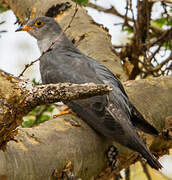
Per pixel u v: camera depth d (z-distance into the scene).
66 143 6.18
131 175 11.09
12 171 5.41
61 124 6.54
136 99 8.12
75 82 8.25
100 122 6.89
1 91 5.30
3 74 5.54
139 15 11.80
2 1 12.59
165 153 8.38
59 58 9.09
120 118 7.19
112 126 6.83
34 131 6.08
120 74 9.27
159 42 12.97
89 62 8.67
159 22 13.42
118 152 6.93
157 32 13.51
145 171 9.66
